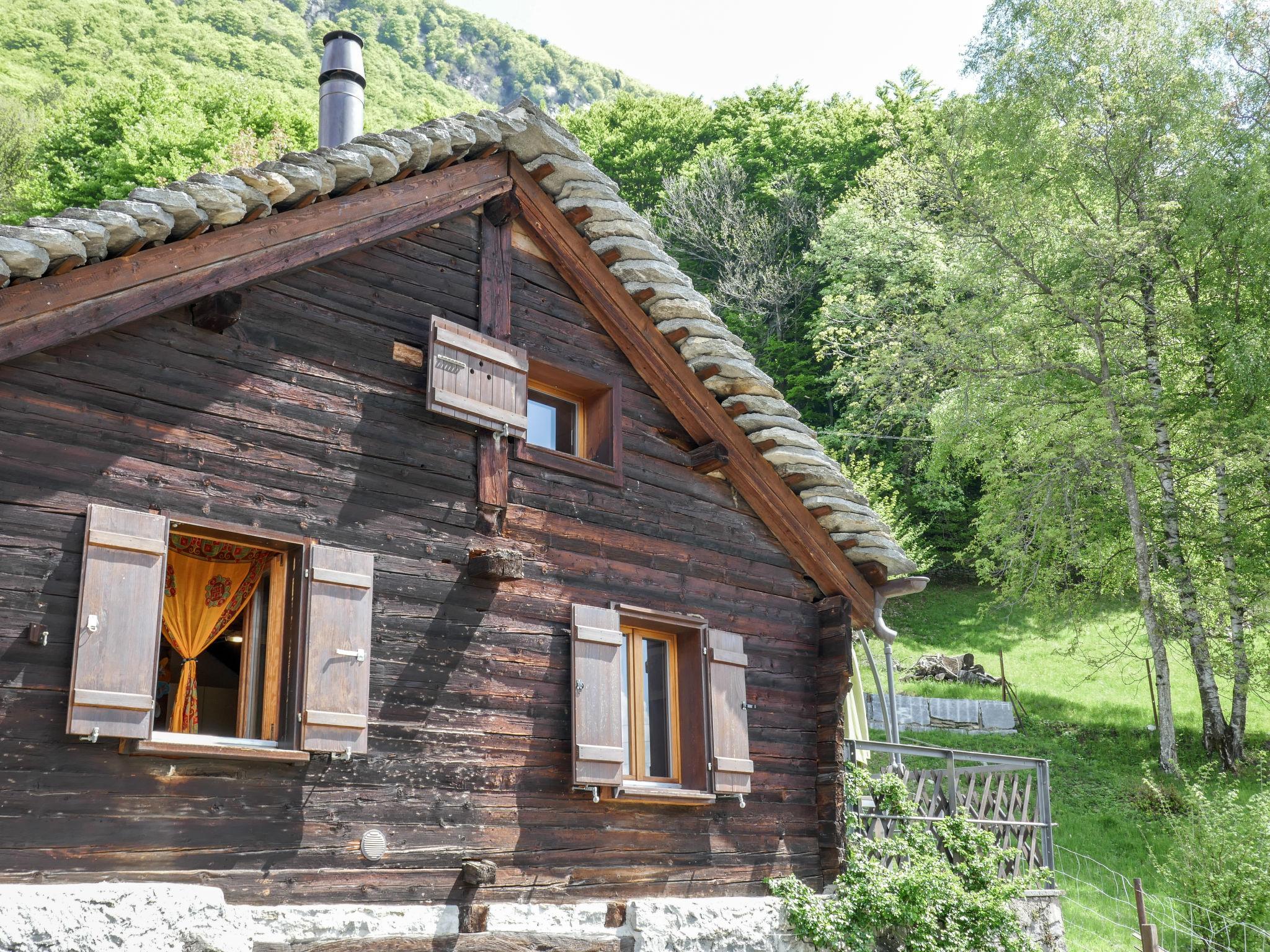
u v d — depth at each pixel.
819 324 34.50
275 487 6.73
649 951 7.63
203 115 37.44
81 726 5.52
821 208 39.78
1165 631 22.23
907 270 32.88
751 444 9.55
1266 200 22.97
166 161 33.69
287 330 7.05
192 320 6.62
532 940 7.10
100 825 5.64
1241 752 21.41
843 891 8.95
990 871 9.72
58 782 5.55
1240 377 22.34
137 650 5.80
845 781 9.67
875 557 9.93
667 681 8.95
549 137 8.38
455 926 6.86
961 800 10.86
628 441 8.98
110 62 63.69
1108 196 25.08
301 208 7.03
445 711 7.20
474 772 7.24
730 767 8.61
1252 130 24.50
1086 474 24.11
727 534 9.47
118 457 6.13
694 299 9.11
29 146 44.16
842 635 9.80
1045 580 24.77
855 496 9.82
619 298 9.06
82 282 5.94
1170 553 22.89
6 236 5.48
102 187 34.16
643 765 8.54
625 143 46.41
